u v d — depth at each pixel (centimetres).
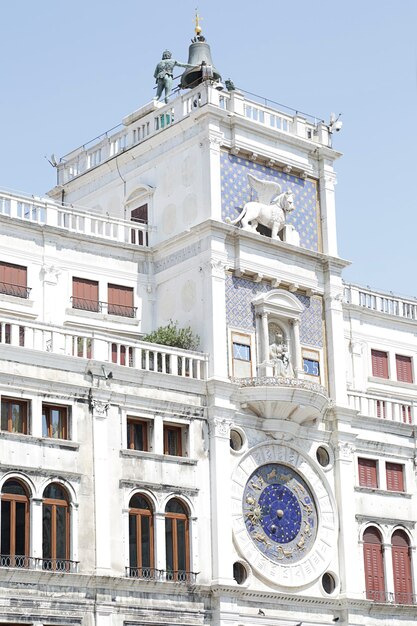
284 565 4606
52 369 4181
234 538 4494
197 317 4719
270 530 4622
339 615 4750
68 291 4709
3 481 3975
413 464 5203
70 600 4019
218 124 4878
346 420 4966
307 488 4806
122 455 4275
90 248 4803
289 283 4947
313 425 4872
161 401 4422
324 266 5103
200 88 4919
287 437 4747
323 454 4912
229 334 4706
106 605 4094
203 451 4506
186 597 4316
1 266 4559
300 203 5109
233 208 4862
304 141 5150
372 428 5094
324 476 4856
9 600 3881
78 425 4194
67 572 4012
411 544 5081
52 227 4691
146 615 4191
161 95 5412
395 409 5241
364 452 5044
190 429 4491
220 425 4544
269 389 4638
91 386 4253
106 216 4888
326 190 5197
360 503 4947
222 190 4838
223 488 4488
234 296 4769
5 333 4200
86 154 5400
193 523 4400
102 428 4247
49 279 4659
